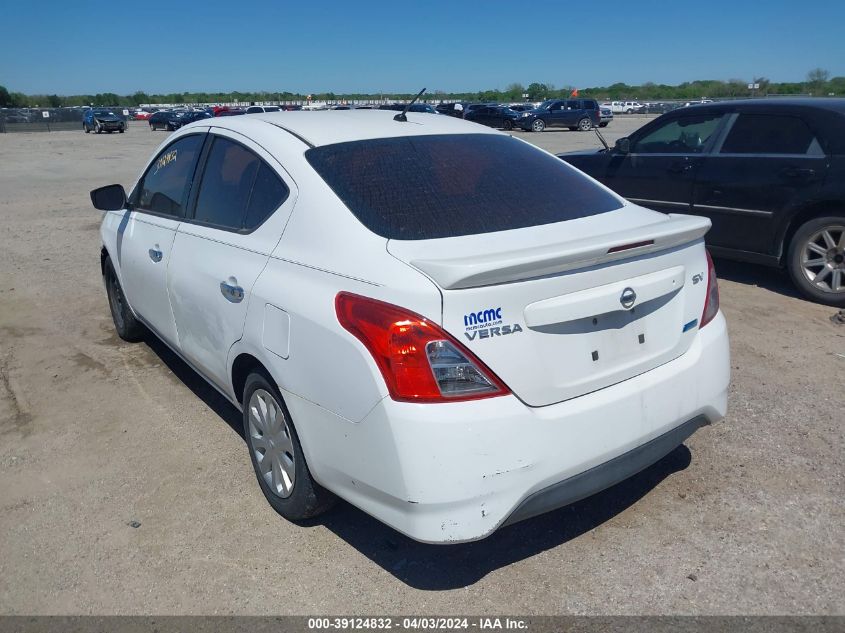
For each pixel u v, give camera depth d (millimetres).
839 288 5930
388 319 2404
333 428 2639
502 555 2967
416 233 2711
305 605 2709
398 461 2385
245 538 3111
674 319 2889
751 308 5977
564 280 2490
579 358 2574
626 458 2717
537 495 2510
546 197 3146
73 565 2963
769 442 3787
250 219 3297
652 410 2754
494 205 2971
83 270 7844
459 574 2857
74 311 6371
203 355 3697
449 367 2338
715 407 3053
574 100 36438
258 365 3189
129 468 3709
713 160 6641
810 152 6008
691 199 6848
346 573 2877
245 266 3172
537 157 3570
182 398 4539
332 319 2594
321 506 3055
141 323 5277
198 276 3564
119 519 3271
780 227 6211
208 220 3684
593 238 2631
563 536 3078
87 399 4551
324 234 2816
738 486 3398
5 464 3779
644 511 3230
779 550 2943
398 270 2482
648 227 2824
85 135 42219
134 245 4531
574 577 2820
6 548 3082
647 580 2791
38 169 19875
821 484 3396
